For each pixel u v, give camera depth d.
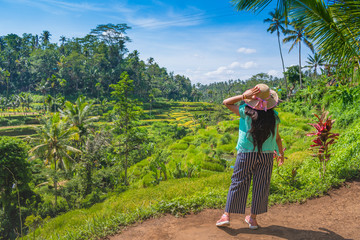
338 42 5.46
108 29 149.25
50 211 27.84
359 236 2.70
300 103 28.34
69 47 160.50
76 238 3.15
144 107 126.75
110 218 3.51
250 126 2.55
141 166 33.19
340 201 3.91
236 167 2.70
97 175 30.48
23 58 145.00
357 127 6.87
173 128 70.44
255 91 2.56
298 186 4.89
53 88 124.12
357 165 5.09
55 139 34.06
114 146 34.31
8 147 31.30
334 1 5.05
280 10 5.02
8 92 133.50
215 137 29.64
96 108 97.75
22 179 31.25
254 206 2.73
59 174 32.84
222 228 2.86
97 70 131.00
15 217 28.33
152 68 179.50
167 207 3.58
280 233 2.74
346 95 15.27
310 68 46.88
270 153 2.61
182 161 25.69
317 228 2.94
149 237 2.83
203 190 5.98
